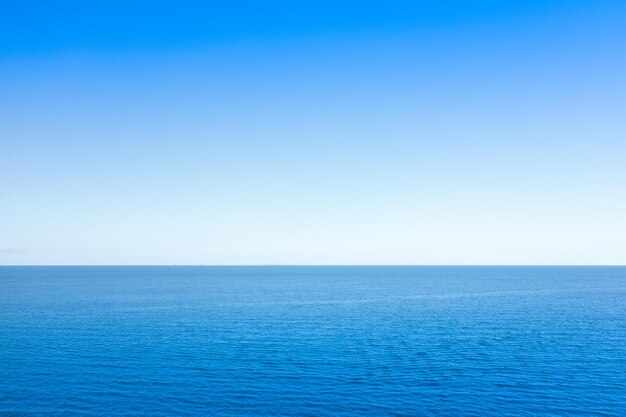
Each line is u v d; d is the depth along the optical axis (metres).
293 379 45.03
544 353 55.44
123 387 42.44
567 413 36.69
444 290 162.75
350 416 36.25
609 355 54.22
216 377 45.53
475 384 43.47
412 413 36.78
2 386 42.41
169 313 92.31
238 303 113.88
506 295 139.88
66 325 75.50
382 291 158.00
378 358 53.06
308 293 148.50
